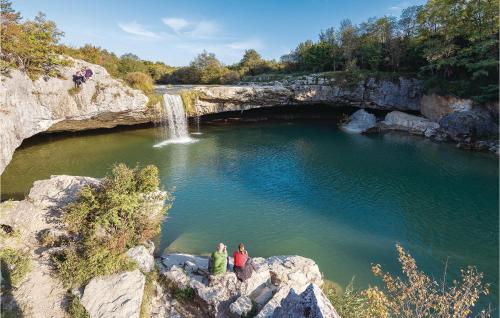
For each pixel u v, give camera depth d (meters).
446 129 38.25
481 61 37.31
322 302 5.58
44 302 10.03
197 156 31.02
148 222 14.05
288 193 23.08
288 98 47.00
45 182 15.39
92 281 10.64
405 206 21.38
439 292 13.11
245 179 25.59
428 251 16.20
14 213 13.62
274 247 16.23
